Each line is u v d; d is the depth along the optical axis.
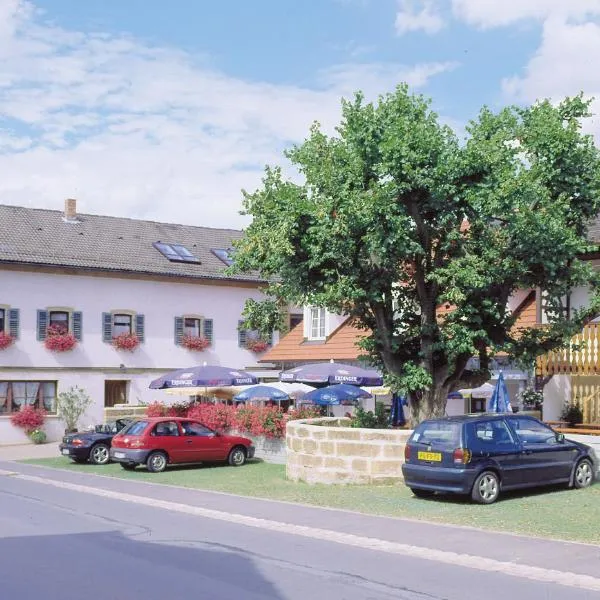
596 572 10.02
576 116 20.11
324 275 19.09
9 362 36.22
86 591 9.16
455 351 19.42
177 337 40.84
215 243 44.94
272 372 41.31
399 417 23.95
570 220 20.17
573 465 17.34
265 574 10.02
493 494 15.84
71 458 27.16
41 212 41.03
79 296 38.19
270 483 20.36
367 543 12.07
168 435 24.39
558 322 19.89
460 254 19.30
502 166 18.30
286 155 19.83
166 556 11.16
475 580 9.68
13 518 14.80
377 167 18.14
